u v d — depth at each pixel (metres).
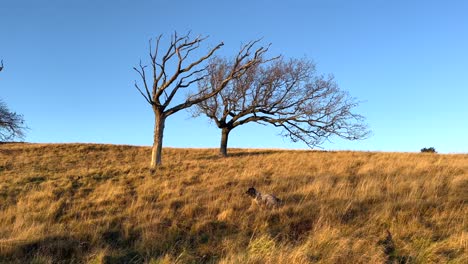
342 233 8.66
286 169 19.50
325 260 7.23
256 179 16.16
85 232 9.51
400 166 18.55
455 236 8.16
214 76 31.16
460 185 12.95
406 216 9.62
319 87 30.70
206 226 9.83
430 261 7.18
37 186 16.38
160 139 22.73
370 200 11.42
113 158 31.95
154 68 22.20
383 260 7.23
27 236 9.07
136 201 12.93
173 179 17.25
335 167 19.36
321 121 30.09
